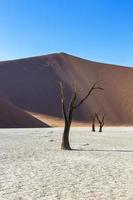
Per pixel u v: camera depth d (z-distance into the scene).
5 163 16.56
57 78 144.75
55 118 121.81
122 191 10.48
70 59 158.38
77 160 17.81
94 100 135.12
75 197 9.73
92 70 154.75
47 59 155.12
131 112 133.88
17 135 43.06
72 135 44.84
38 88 137.12
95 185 11.38
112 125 123.44
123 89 146.25
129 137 40.25
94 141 32.94
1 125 82.75
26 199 9.50
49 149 23.94
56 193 10.23
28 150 23.05
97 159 18.27
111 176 13.05
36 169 14.75
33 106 128.25
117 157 19.20
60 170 14.48
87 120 122.81
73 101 24.66
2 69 143.12
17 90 133.38
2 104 88.44
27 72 144.75
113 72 156.25
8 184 11.55
